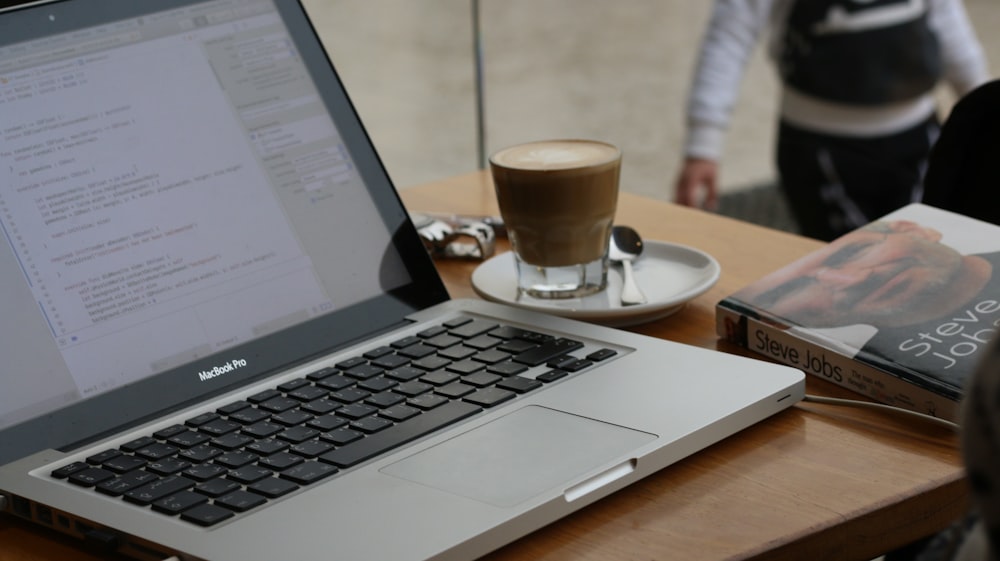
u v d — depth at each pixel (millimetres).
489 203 1257
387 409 694
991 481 301
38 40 785
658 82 5133
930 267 826
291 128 875
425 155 4336
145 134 801
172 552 550
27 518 621
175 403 727
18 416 680
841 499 603
